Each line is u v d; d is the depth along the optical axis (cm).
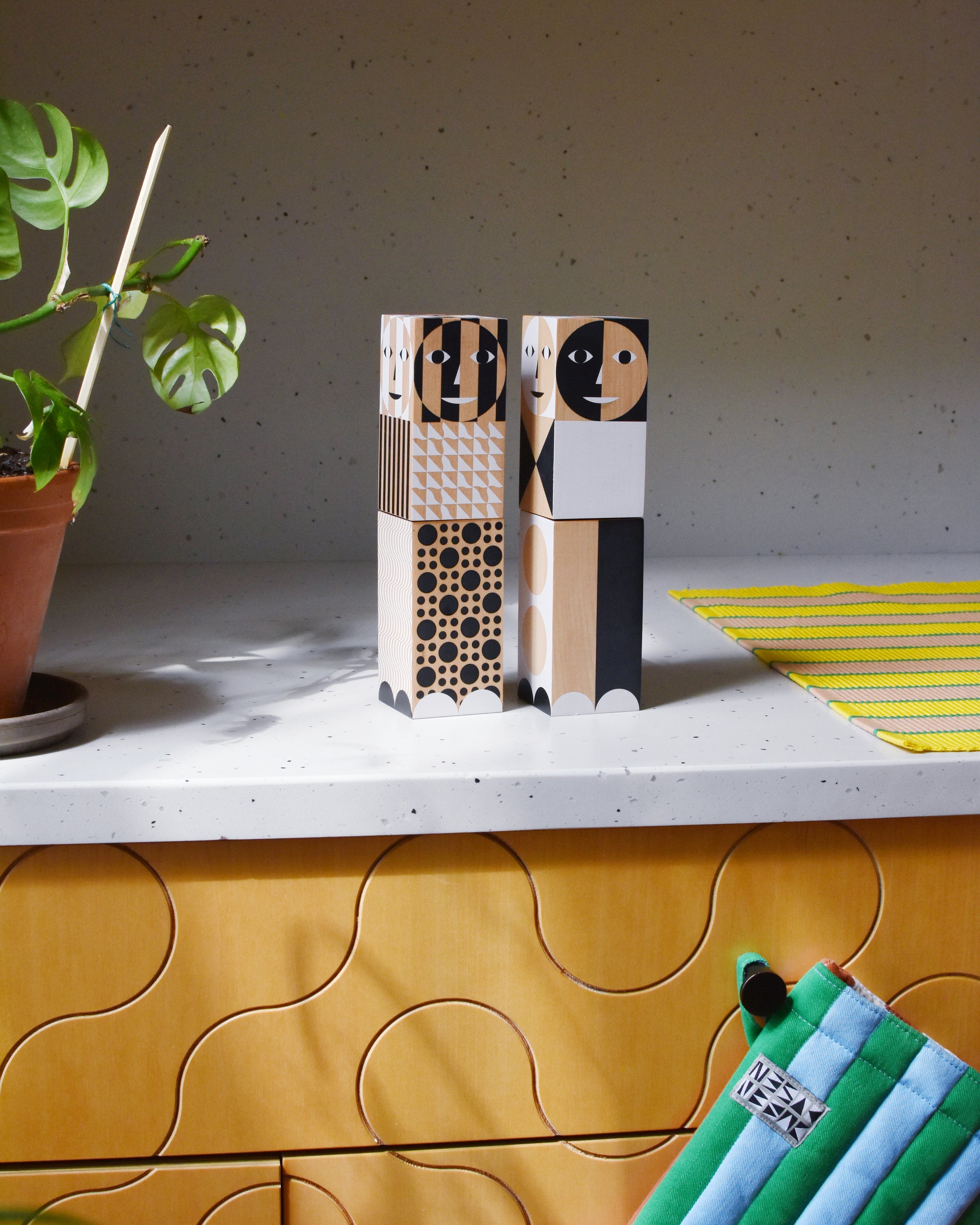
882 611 127
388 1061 82
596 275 149
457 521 86
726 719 89
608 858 80
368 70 140
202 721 87
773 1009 79
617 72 144
